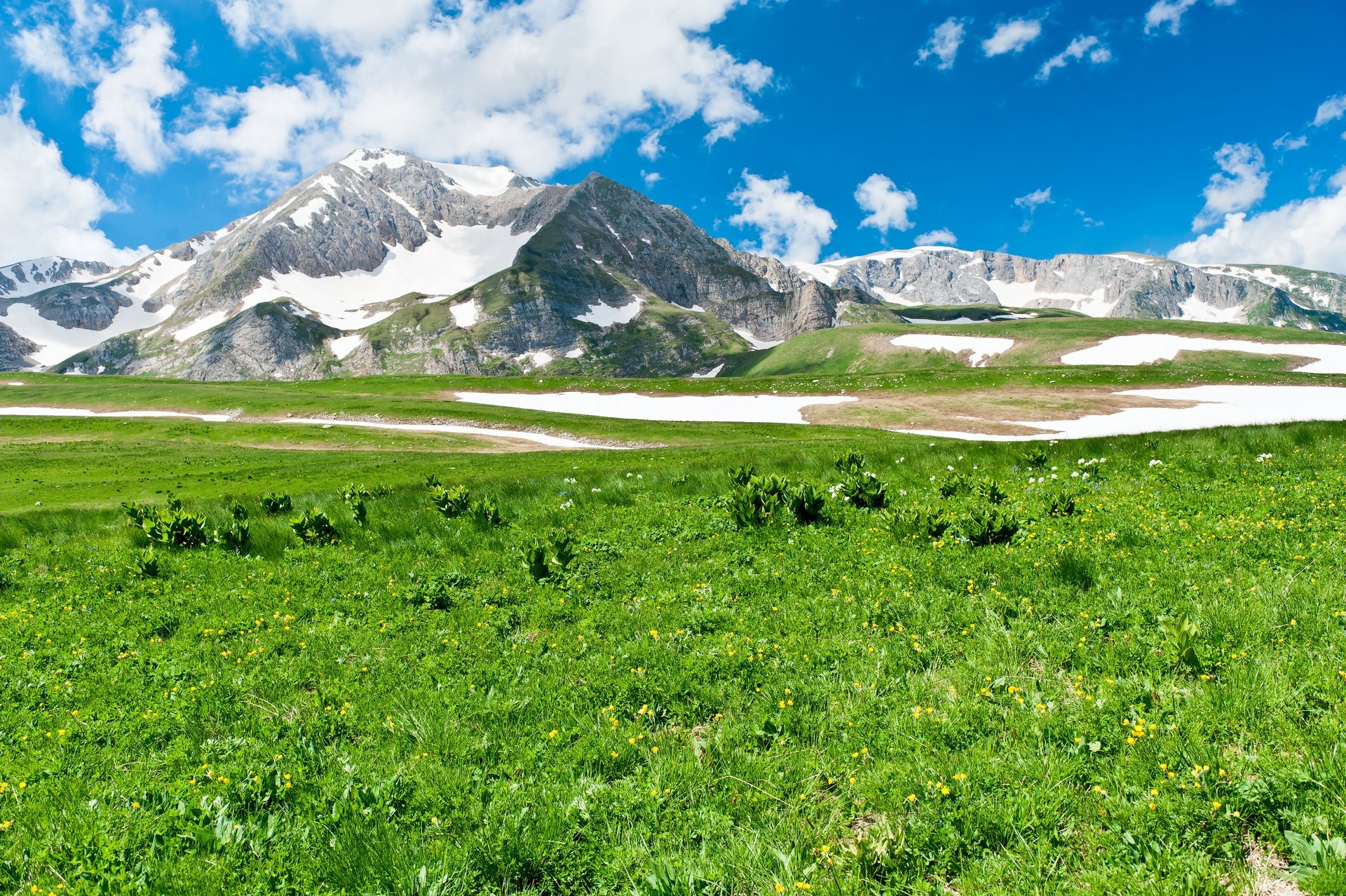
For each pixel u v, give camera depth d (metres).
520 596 12.77
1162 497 15.46
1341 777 5.23
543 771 6.90
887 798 6.04
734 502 16.81
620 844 5.84
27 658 10.93
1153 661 7.73
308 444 74.69
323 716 8.39
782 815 6.04
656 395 109.44
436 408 96.19
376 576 14.67
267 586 14.28
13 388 127.50
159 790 6.83
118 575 15.59
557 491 23.81
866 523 15.61
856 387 99.19
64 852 5.81
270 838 6.01
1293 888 4.63
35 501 38.06
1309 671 6.87
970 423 67.88
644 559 14.45
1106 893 4.70
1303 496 13.80
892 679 8.26
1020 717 7.00
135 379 144.12
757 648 9.49
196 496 35.94
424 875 5.36
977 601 10.30
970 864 5.23
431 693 8.85
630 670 9.10
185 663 10.51
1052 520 14.46
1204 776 5.55
